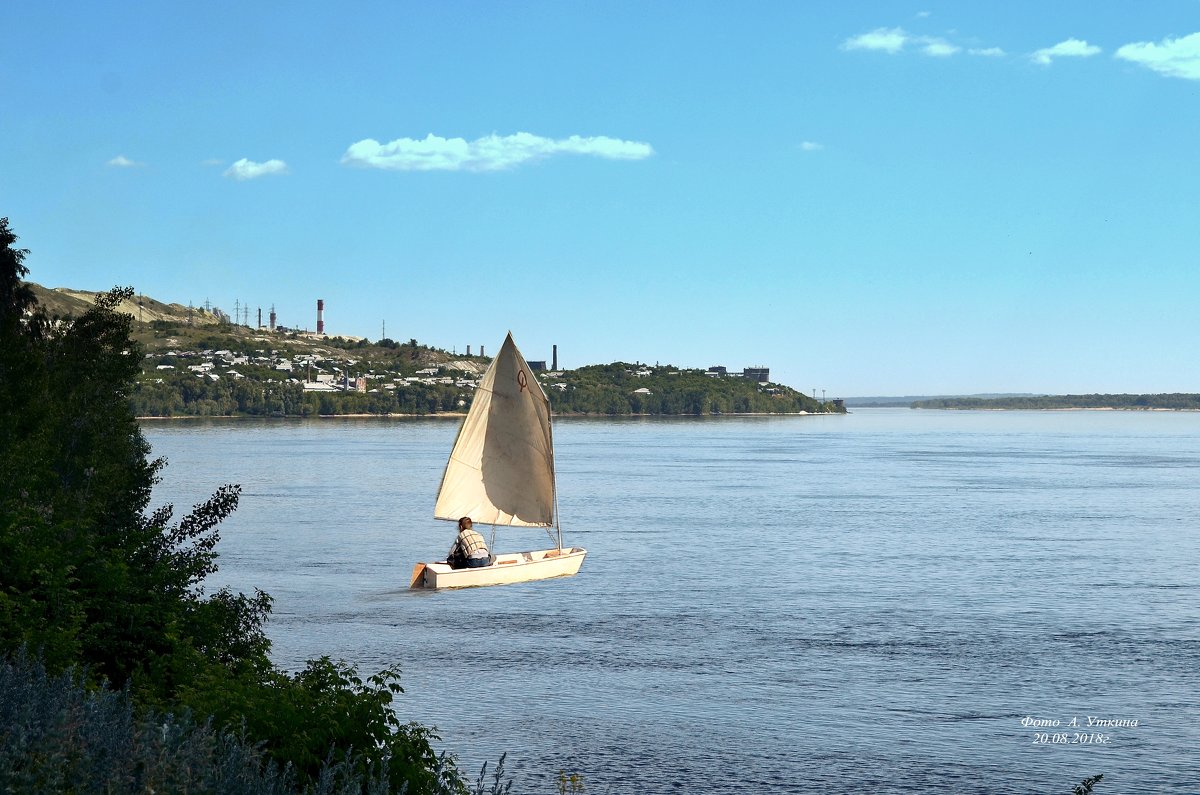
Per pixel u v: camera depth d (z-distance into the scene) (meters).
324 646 43.44
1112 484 139.50
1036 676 39.34
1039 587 58.62
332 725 14.66
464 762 30.06
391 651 42.69
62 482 44.59
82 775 8.70
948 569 65.19
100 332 52.75
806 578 61.72
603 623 48.50
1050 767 29.95
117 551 21.77
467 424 58.00
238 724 14.18
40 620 17.33
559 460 192.88
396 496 112.62
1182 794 28.16
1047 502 112.75
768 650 43.31
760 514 99.75
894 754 31.08
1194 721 33.97
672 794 28.08
